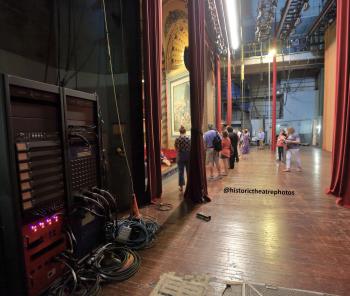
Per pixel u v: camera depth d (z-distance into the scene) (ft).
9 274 4.66
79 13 10.09
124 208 12.26
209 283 6.29
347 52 12.71
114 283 6.39
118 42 12.30
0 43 6.93
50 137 5.65
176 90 28.60
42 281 5.43
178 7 26.58
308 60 45.93
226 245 8.36
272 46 42.78
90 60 10.73
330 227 9.66
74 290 5.67
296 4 30.53
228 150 21.63
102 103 11.47
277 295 5.77
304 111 56.13
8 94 4.51
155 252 7.98
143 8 12.30
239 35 33.86
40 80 8.23
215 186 17.20
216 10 26.20
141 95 13.20
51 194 5.62
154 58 13.34
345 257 7.42
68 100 6.30
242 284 6.17
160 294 5.89
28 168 4.96
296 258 7.43
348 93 12.37
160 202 13.50
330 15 35.24
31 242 5.08
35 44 8.05
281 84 59.36
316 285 6.13
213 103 42.04
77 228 6.53
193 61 13.74
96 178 7.43
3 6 7.00
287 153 22.48
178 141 15.43
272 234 9.15
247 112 65.05
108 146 11.87
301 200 13.41
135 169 13.19
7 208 4.64
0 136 4.55
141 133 13.16
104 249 7.25
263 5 30.37
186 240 8.81
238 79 61.05
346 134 12.12
